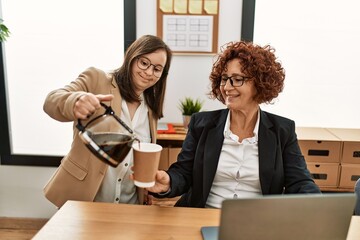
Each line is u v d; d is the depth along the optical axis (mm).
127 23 2525
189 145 1474
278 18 2572
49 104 1175
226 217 765
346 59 2605
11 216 2812
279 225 781
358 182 1396
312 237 804
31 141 2787
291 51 2617
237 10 2533
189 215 1126
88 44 2637
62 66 2678
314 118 2721
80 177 1421
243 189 1371
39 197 2795
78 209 1139
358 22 2537
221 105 2660
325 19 2551
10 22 2609
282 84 1399
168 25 2547
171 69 2623
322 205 781
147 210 1151
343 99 2676
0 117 2691
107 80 1483
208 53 2584
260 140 1373
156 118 1647
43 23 2607
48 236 961
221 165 1377
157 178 1191
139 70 1443
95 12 2586
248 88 1309
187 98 2531
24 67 2684
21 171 2770
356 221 1099
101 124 979
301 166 1372
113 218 1084
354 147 2219
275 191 1359
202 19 2531
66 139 2779
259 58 1288
